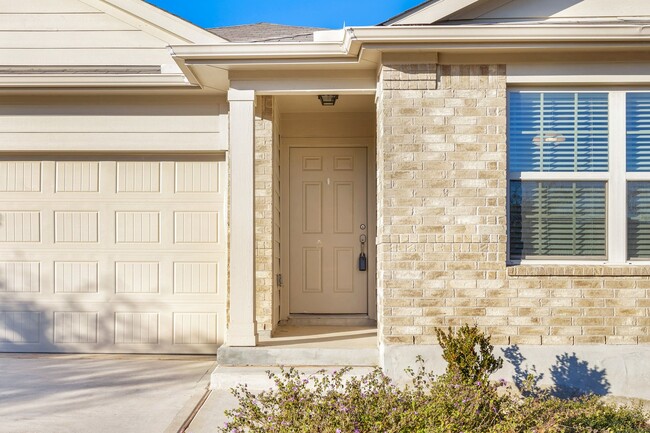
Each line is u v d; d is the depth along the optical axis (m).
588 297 6.33
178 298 8.05
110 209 8.09
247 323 6.75
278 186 8.52
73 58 8.27
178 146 7.96
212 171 8.12
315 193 8.90
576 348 6.30
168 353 8.02
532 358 6.29
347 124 8.88
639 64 6.47
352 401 4.15
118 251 8.07
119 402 5.87
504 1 6.67
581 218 6.57
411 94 6.44
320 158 8.93
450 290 6.36
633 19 6.70
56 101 7.95
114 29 8.28
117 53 8.27
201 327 8.02
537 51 6.39
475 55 6.45
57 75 7.52
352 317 8.71
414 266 6.38
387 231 6.40
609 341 6.32
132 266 8.08
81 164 8.11
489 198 6.39
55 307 8.02
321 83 6.95
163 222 8.09
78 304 8.04
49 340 8.02
